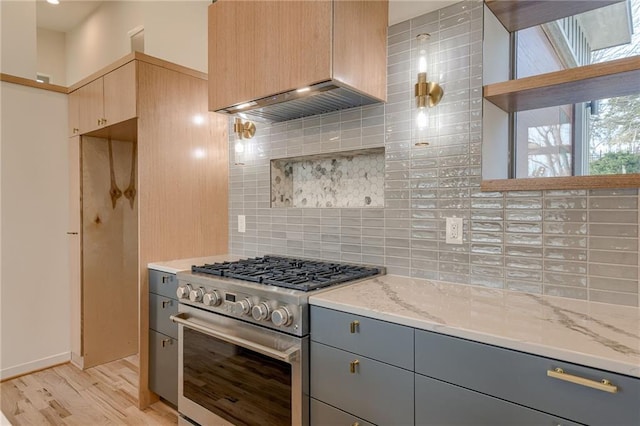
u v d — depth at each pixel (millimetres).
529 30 1715
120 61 2309
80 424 2088
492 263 1542
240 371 1654
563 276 1384
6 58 2812
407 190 1778
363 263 1938
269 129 2369
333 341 1365
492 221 1538
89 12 4551
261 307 1506
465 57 1604
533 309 1245
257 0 1767
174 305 2086
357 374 1300
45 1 4309
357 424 1304
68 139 2918
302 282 1568
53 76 5141
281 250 2328
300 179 2445
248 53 1809
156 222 2295
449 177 1649
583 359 873
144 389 2270
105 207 2945
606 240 1300
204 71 2768
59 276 2898
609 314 1184
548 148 1614
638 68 1183
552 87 1378
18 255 2707
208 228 2561
